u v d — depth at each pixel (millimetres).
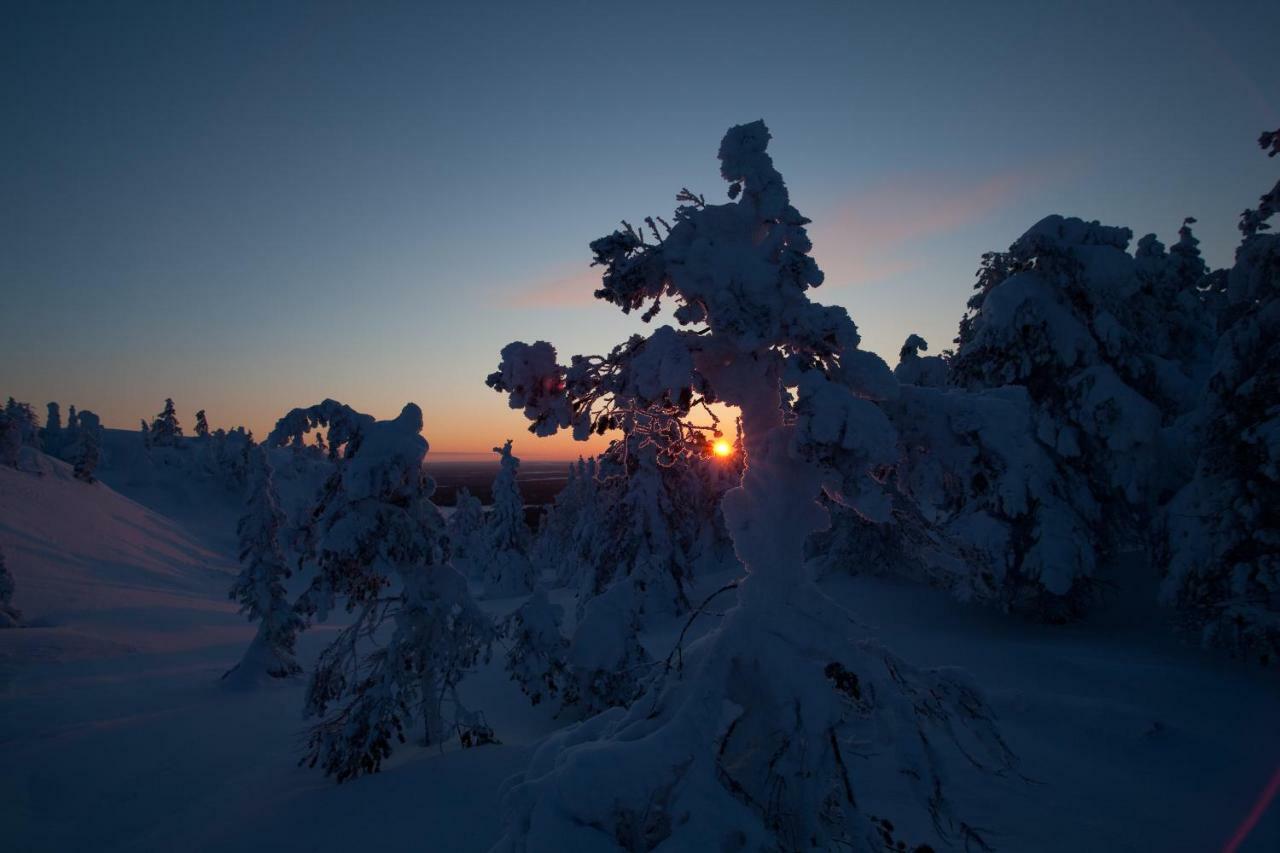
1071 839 8469
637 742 3904
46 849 11469
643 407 5000
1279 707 12914
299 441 13391
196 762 15703
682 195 4777
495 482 49875
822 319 4250
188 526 98812
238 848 9688
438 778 11375
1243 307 17391
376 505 13320
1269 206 16875
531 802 3941
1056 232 21125
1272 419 14703
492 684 22031
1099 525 20109
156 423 133375
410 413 13891
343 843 9469
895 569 25781
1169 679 14414
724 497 4797
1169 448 19391
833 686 4152
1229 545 15461
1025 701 13445
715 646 4418
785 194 4594
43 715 20453
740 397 4797
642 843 3779
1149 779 10367
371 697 12641
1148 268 21812
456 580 14047
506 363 4820
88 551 57594
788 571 4512
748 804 4059
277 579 25625
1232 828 8734
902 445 5301
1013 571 19500
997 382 21203
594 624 16469
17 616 34688
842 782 3928
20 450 78062
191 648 33750
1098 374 19594
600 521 30609
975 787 10203
